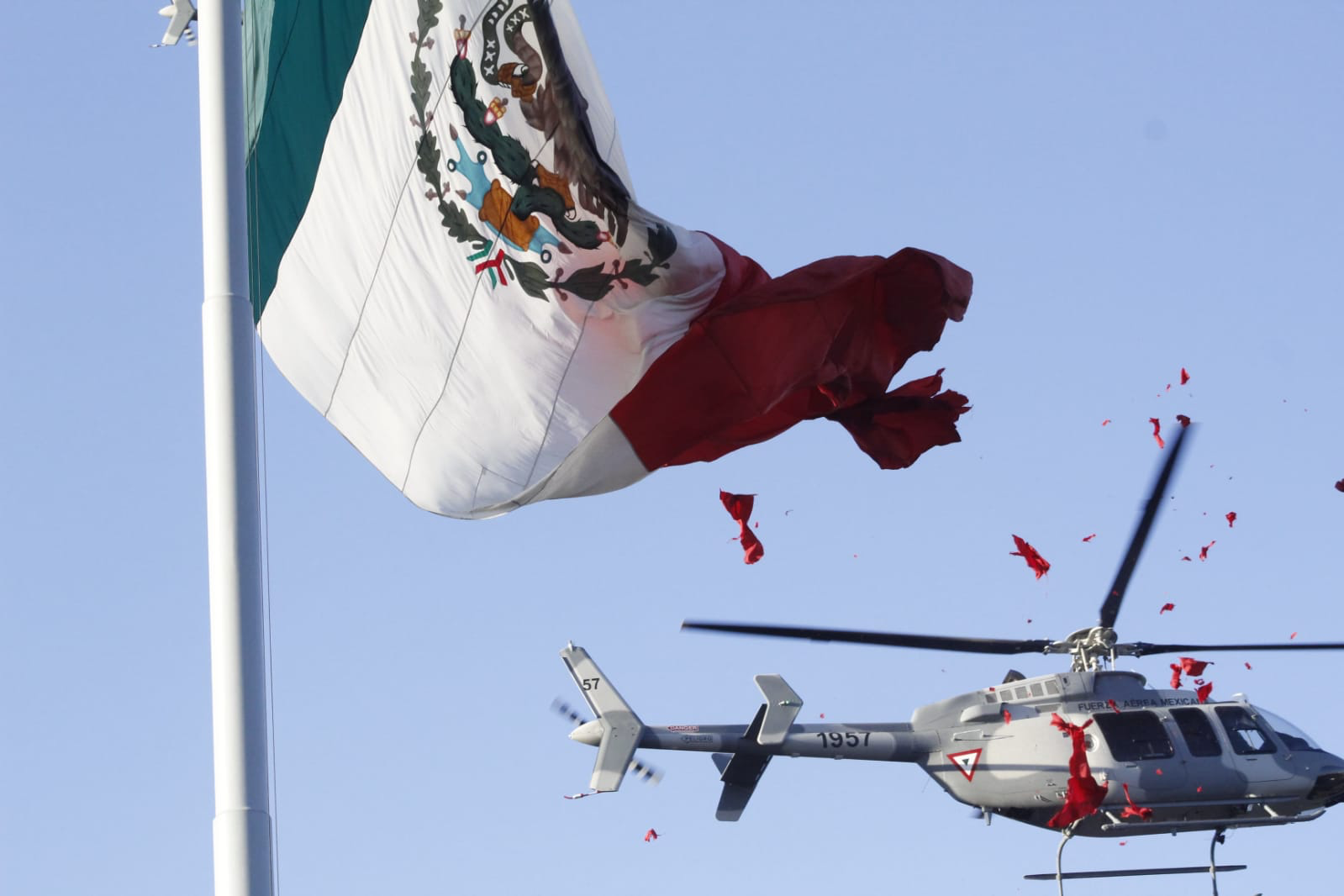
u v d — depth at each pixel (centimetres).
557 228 2495
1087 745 4666
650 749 5184
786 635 4228
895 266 2647
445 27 2481
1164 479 4319
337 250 2505
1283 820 4712
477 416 2461
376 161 2494
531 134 2478
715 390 2536
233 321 2044
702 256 2558
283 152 2545
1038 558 3997
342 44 2528
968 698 5022
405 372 2481
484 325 2477
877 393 2744
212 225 2086
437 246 2478
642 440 2533
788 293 2575
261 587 1941
